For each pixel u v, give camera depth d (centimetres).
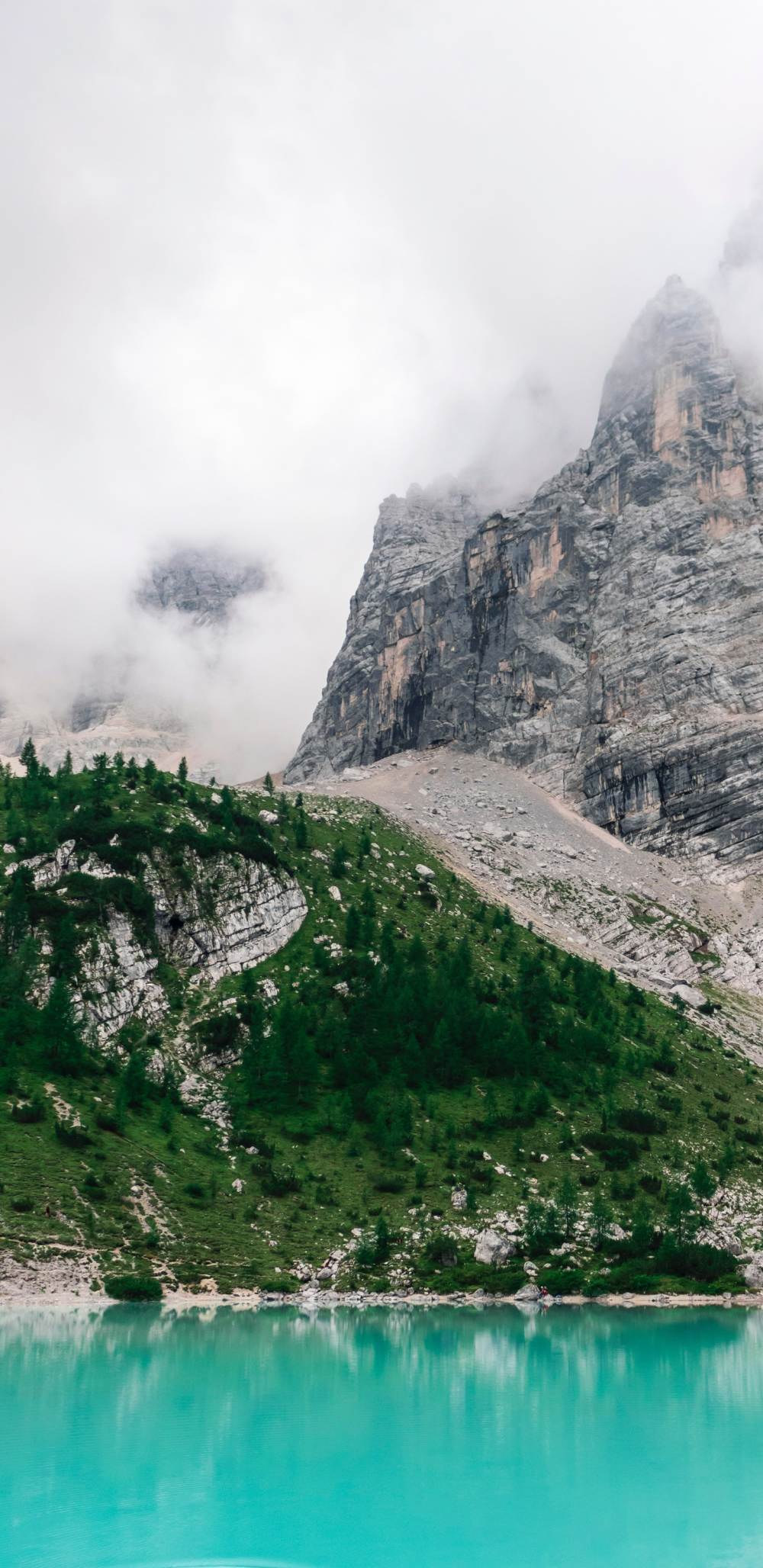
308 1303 10794
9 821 19362
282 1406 7025
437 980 18362
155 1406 6875
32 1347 8225
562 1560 4800
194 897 18462
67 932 16312
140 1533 5022
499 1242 12319
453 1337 9306
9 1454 5981
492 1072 16462
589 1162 14450
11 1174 11781
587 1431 6650
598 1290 11638
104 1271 10731
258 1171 13438
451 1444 6362
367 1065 15812
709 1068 18650
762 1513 5394
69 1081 14050
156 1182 12575
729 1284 12112
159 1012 16412
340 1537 5038
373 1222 12712
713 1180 14288
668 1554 4872
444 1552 4841
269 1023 16612
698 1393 7575
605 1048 17762
